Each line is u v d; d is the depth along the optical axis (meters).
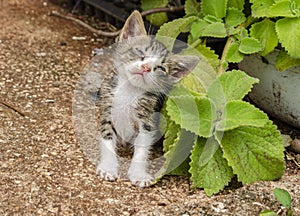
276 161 0.86
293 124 0.97
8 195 0.82
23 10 1.28
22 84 1.03
